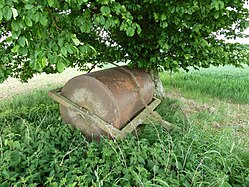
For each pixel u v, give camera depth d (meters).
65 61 2.09
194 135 3.12
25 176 2.17
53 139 2.95
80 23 2.47
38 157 2.43
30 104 5.21
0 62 2.81
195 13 3.32
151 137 3.28
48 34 2.15
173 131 3.45
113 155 2.52
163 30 3.60
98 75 3.24
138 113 3.78
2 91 7.39
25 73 4.79
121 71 3.76
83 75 3.14
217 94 6.51
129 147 2.68
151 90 4.23
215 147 2.91
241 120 4.83
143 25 3.83
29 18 1.81
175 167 2.51
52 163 2.30
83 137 3.03
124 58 4.42
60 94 3.33
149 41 3.93
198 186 2.18
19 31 1.87
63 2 2.45
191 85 7.19
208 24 3.49
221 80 7.58
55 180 2.15
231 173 2.54
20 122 3.78
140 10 3.48
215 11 3.05
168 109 4.80
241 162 2.74
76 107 3.17
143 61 4.06
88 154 2.51
